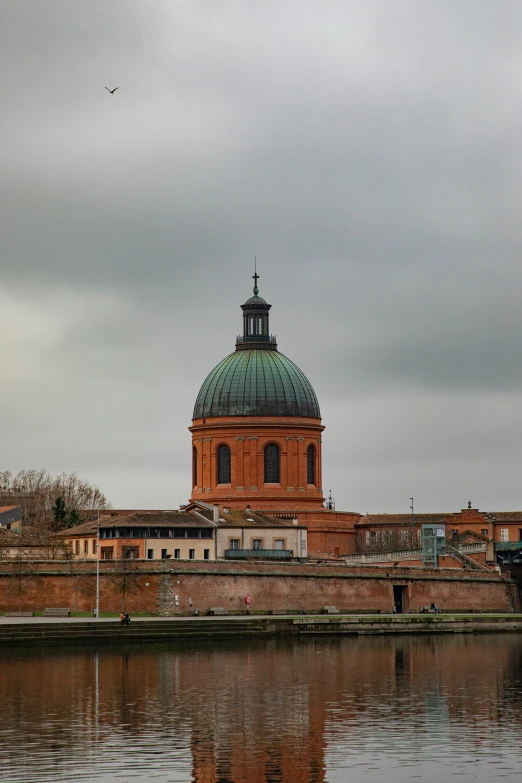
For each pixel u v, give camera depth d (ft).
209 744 254.88
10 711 289.33
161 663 375.66
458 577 604.08
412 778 228.43
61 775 230.07
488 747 252.01
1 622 449.48
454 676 352.28
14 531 612.29
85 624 443.73
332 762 240.53
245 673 354.13
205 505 632.38
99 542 568.00
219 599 530.68
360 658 396.98
